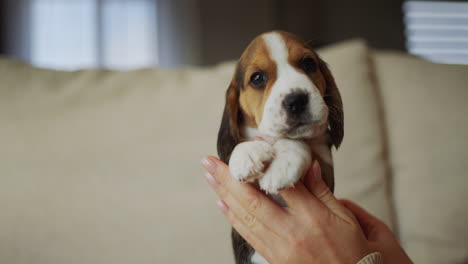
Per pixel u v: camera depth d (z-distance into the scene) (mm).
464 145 688
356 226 503
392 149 716
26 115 701
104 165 690
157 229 676
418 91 722
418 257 671
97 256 667
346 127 702
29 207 672
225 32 1635
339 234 493
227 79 722
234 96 550
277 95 497
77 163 688
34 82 722
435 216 676
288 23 1640
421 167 692
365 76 726
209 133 698
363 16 1647
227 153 544
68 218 673
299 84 497
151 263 668
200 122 704
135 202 682
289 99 489
